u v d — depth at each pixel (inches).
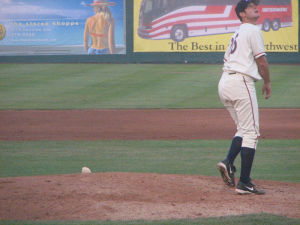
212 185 783.1
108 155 1251.2
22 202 655.8
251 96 706.2
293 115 1868.8
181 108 2038.6
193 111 1974.7
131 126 1689.2
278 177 999.0
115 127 1674.5
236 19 3595.0
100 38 3698.3
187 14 3644.2
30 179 781.3
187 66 3484.3
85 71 3218.5
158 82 2733.8
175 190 733.3
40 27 3698.3
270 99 2222.0
